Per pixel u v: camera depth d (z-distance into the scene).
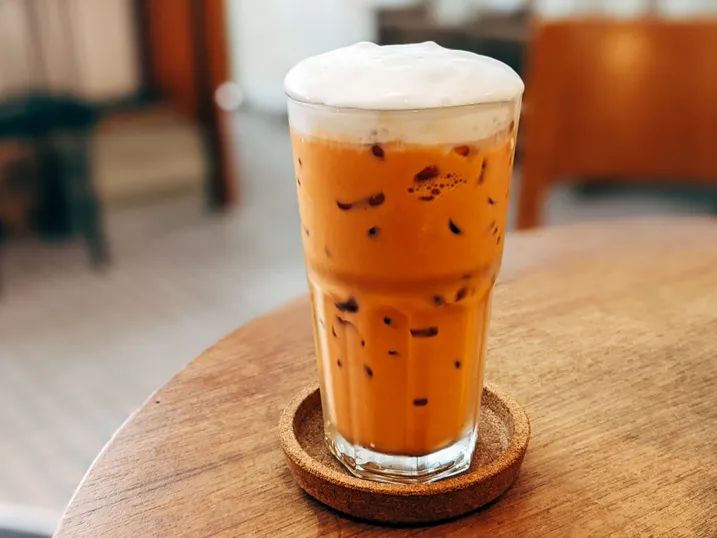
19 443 1.05
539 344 0.45
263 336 0.46
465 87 0.28
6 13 1.72
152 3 1.92
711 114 0.76
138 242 1.76
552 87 0.77
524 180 0.80
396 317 0.31
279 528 0.32
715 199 1.94
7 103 1.62
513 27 2.13
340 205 0.29
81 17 1.87
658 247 0.58
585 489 0.34
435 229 0.29
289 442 0.34
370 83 0.28
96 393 1.16
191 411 0.39
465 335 0.32
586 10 2.06
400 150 0.28
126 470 0.35
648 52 0.76
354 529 0.32
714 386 0.41
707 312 0.48
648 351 0.45
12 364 1.24
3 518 0.49
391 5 2.37
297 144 0.30
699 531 0.31
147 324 1.37
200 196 2.04
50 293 1.50
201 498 0.34
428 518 0.32
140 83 2.02
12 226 1.76
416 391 0.32
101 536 0.31
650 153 0.78
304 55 3.04
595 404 0.40
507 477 0.33
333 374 0.34
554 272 0.54
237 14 3.09
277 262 1.65
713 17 0.76
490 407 0.38
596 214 1.88
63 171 1.71
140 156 1.77
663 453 0.36
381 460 0.34
